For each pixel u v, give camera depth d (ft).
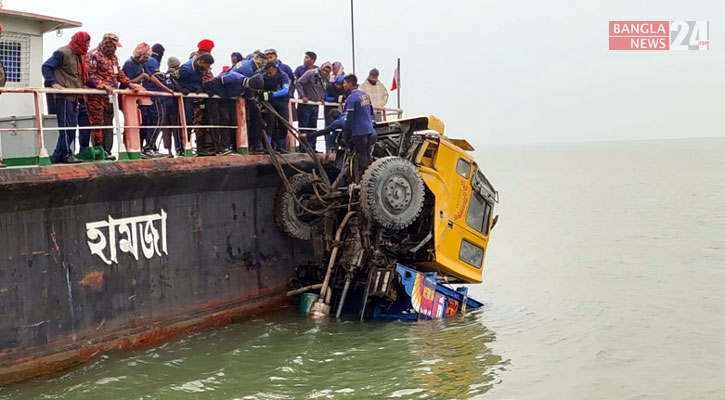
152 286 32.40
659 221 92.27
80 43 30.55
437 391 27.25
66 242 28.96
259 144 38.01
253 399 25.98
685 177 204.13
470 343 34.01
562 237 78.95
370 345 32.89
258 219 38.09
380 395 26.58
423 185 37.06
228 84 35.27
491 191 42.83
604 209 112.27
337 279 38.96
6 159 31.48
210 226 35.27
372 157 39.06
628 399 27.43
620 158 452.76
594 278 53.72
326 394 26.61
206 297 34.99
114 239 30.76
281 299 39.17
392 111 48.21
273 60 36.81
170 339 33.04
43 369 28.09
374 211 34.99
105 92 30.14
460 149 39.75
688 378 29.99
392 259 38.06
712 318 40.52
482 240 41.91
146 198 32.07
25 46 35.55
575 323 39.11
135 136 31.45
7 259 27.07
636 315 41.27
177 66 38.17
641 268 57.88
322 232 39.88
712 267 57.57
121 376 28.22
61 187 27.99
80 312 29.45
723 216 96.27
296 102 40.50
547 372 30.19
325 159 41.78
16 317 27.35
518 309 42.55
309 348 32.30
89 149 31.14
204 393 26.61
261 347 32.35
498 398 26.89
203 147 36.17
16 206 27.02
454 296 40.09
